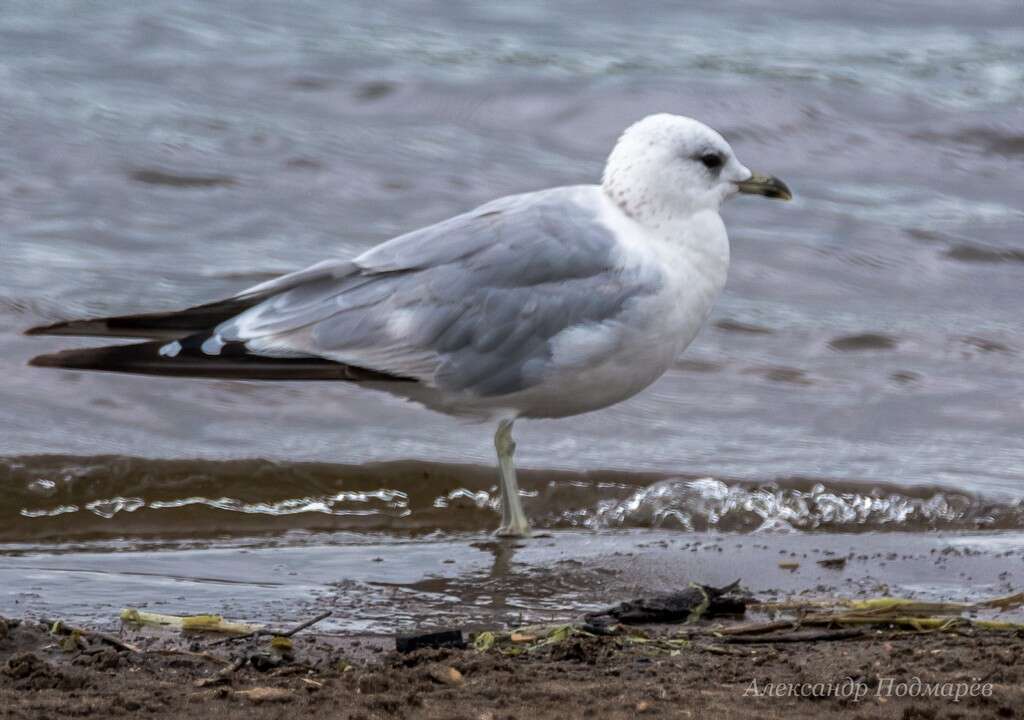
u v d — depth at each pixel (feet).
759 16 107.55
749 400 50.21
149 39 88.99
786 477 42.55
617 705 22.97
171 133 74.02
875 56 96.48
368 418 47.80
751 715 22.68
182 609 30.25
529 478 42.55
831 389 51.34
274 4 99.81
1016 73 93.30
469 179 71.15
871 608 30.14
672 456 44.73
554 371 35.86
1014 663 25.54
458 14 102.37
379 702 22.80
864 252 64.54
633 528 40.34
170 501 40.86
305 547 36.40
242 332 35.47
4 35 87.30
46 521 39.34
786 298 60.13
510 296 35.60
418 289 35.81
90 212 64.49
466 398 36.45
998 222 69.21
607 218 36.35
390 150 74.49
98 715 22.40
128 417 46.09
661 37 99.04
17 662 24.81
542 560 34.60
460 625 29.45
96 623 28.91
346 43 91.56
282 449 44.09
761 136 80.59
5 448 42.52
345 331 35.60
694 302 36.52
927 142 80.23
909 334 56.34
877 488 42.14
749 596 31.27
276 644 27.09
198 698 23.32
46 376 48.34
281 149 73.20
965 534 38.55
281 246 62.13
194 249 61.46
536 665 25.48
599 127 80.07
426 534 39.32
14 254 59.06
